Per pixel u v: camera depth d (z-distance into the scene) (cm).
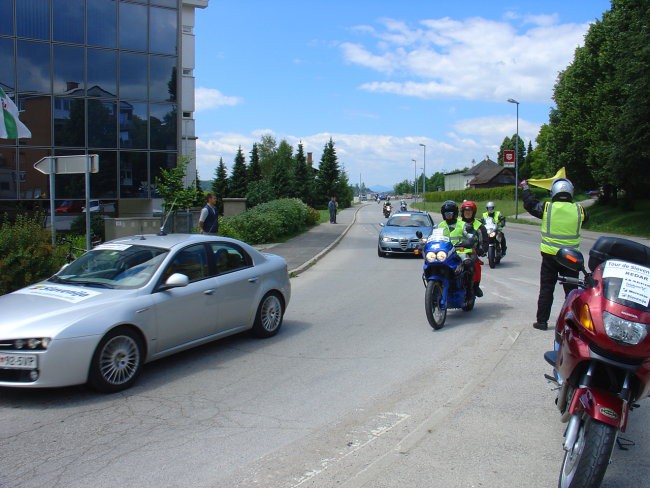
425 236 1903
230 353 721
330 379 611
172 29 2334
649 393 370
